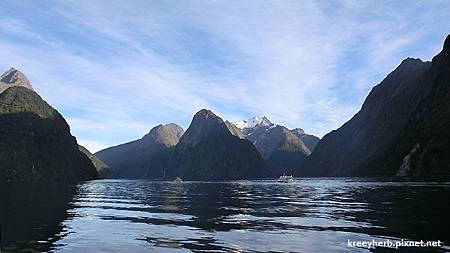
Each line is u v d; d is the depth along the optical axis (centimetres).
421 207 3569
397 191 6397
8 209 3488
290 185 12606
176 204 4488
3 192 6275
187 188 10619
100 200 5159
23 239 2061
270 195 6531
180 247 1908
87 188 10056
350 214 3222
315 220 2864
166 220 2922
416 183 9512
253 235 2220
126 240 2078
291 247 1894
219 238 2131
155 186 12725
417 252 1747
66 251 1808
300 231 2345
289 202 4731
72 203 4509
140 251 1819
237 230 2400
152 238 2134
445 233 2178
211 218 3038
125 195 6631
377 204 4103
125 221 2853
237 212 3497
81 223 2717
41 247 1880
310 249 1844
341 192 7100
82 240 2066
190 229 2456
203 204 4494
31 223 2631
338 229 2406
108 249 1859
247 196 6228
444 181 10338
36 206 3866
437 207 3519
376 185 9469
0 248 1841
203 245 1950
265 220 2895
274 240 2070
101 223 2728
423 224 2508
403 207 3638
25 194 5944
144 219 2983
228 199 5428
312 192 7450
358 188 8444
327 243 1972
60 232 2305
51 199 5034
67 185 12344
